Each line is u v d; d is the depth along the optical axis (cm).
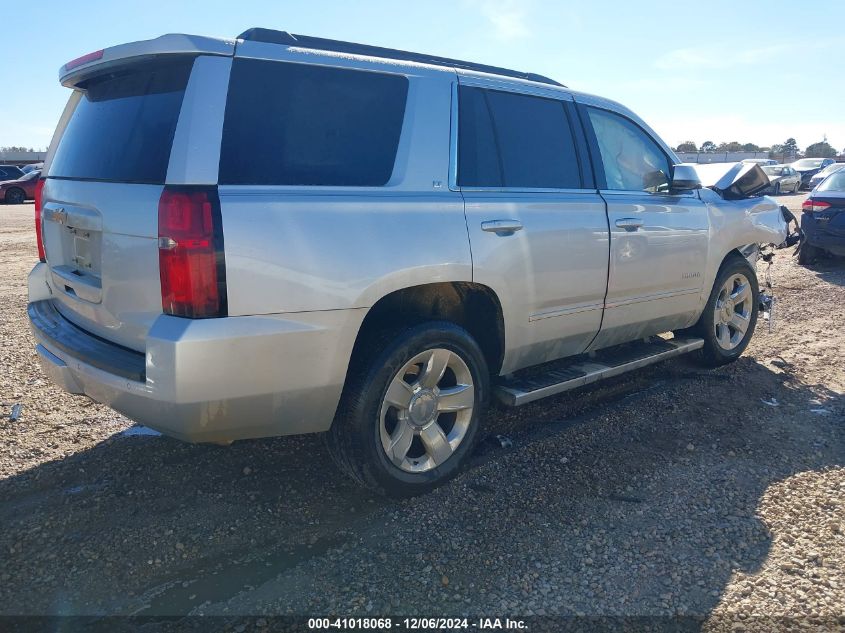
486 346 392
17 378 512
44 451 394
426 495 353
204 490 354
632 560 298
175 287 267
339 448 326
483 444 411
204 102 280
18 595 272
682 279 487
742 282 560
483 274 352
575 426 439
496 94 388
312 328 292
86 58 330
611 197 438
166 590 277
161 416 276
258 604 269
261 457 391
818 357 584
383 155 331
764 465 387
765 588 280
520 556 301
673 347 499
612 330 449
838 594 277
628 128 476
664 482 367
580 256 405
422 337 332
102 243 302
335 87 321
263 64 300
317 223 294
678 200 489
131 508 336
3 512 330
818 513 337
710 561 298
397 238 318
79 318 340
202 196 268
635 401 482
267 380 286
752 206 563
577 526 325
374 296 309
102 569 289
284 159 297
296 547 307
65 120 389
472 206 353
